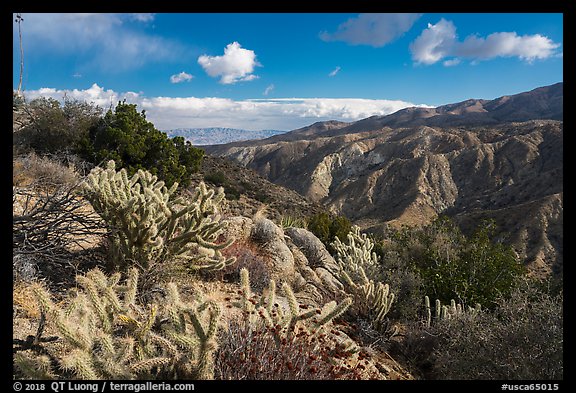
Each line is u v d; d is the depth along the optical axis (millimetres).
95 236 4766
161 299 3678
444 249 7816
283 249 6172
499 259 6609
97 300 2404
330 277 6637
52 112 11609
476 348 4020
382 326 5191
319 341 3139
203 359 2219
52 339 2602
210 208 4496
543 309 3805
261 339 2752
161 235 4262
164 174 13000
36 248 3611
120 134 11961
